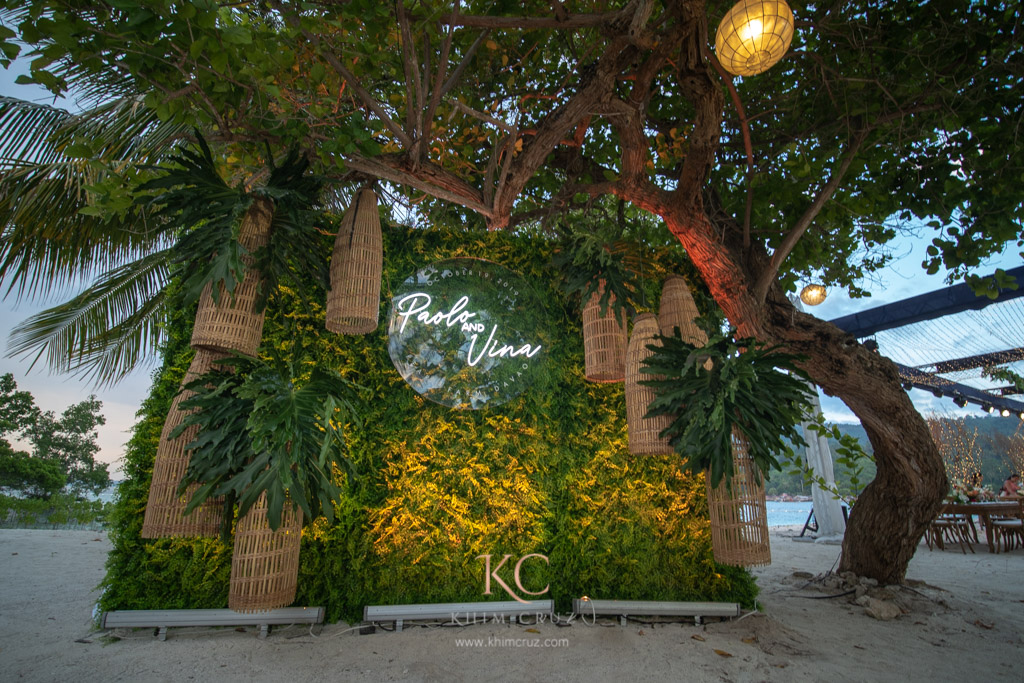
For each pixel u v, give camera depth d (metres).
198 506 2.85
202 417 2.76
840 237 5.77
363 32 3.46
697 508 4.65
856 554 5.48
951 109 4.44
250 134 3.18
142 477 3.75
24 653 3.05
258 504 2.84
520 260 4.95
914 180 5.05
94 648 3.19
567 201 5.18
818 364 4.87
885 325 8.88
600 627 3.96
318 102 3.22
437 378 4.39
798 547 9.01
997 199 4.63
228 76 2.72
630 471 4.63
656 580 4.40
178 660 3.05
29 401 17.55
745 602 4.46
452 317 4.55
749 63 2.94
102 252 5.77
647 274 5.17
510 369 4.59
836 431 5.54
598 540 4.43
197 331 2.79
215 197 2.85
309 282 4.24
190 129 3.98
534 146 3.76
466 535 4.17
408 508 4.07
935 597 4.99
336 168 3.39
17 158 5.05
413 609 3.81
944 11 4.50
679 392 3.29
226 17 3.29
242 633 3.59
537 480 4.42
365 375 4.25
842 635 3.95
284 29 3.43
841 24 4.52
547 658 3.29
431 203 5.54
